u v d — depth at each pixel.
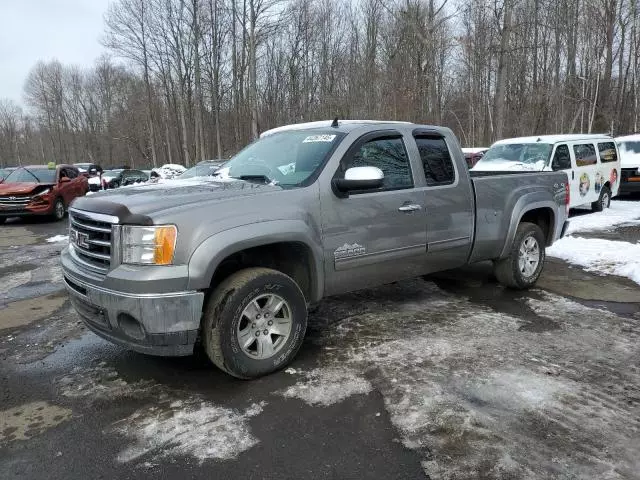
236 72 36.72
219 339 3.44
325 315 5.01
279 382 3.60
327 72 33.00
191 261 3.23
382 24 28.17
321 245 3.90
